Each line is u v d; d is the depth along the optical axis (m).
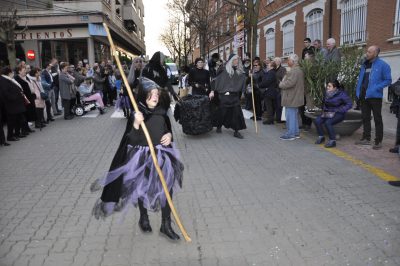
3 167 6.55
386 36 12.72
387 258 3.38
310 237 3.80
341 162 6.38
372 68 7.07
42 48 25.50
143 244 3.73
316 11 17.62
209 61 11.03
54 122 11.77
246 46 15.74
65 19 24.56
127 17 39.59
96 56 27.14
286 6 20.53
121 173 3.56
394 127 9.12
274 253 3.51
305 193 5.00
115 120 12.05
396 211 4.35
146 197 3.60
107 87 16.25
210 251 3.57
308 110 8.93
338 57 9.09
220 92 8.68
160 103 3.82
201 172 6.03
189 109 8.48
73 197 5.04
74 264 3.38
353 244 3.63
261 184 5.40
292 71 7.96
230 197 4.93
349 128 8.02
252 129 9.81
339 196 4.86
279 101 10.40
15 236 3.93
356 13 14.49
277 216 4.31
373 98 7.05
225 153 7.27
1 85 8.34
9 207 4.72
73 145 8.26
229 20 32.19
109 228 4.10
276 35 22.34
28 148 8.02
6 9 24.33
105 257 3.50
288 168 6.14
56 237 3.90
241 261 3.39
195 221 4.23
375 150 7.09
